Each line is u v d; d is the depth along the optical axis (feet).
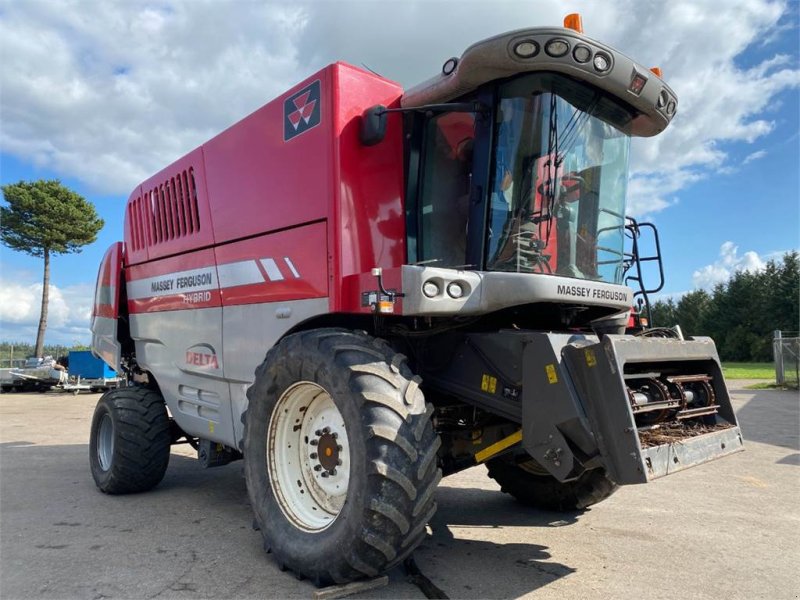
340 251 12.01
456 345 12.25
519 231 11.69
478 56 11.30
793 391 63.62
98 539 13.92
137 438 18.26
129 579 11.31
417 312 10.34
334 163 12.28
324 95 12.70
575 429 9.89
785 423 36.35
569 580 11.21
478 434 13.16
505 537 13.92
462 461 13.34
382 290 10.71
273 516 11.84
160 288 19.11
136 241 21.04
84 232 125.29
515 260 11.66
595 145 12.82
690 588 10.89
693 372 12.78
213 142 16.58
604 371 9.71
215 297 16.05
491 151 11.84
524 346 10.71
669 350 11.22
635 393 10.75
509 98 11.84
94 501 17.89
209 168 16.65
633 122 13.74
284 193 13.64
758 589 10.89
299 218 13.09
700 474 21.59
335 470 11.49
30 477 21.68
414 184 13.24
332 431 11.68
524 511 16.31
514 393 11.11
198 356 16.78
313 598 10.18
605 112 12.91
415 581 11.07
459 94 12.44
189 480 21.20
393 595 10.38
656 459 9.66
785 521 15.46
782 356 68.18
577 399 9.97
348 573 10.10
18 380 80.74
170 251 18.49
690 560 12.42
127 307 22.07
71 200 124.77
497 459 16.03
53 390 82.38
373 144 12.47
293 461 12.32
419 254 13.11
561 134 11.89
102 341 23.52
